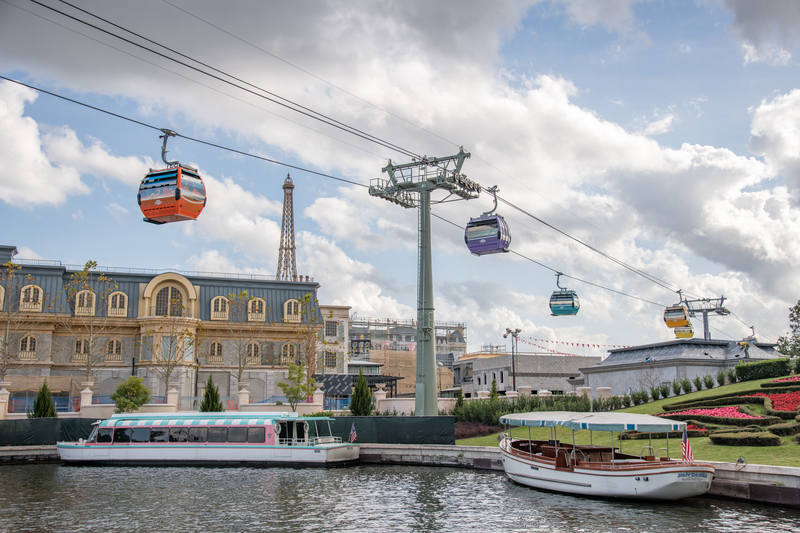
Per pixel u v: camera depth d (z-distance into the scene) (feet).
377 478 122.42
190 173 101.09
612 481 96.78
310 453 139.44
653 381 211.61
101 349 227.61
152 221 103.04
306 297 225.56
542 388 309.63
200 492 107.65
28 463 150.20
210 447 143.23
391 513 90.89
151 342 227.61
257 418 145.89
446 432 145.28
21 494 106.73
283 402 197.06
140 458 144.77
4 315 213.46
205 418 148.05
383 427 149.59
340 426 151.33
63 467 142.31
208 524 85.10
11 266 216.13
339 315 363.97
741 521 82.02
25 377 214.69
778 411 126.62
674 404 155.02
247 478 123.34
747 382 174.19
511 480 117.08
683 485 91.56
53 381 219.41
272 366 242.99
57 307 223.51
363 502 98.53
